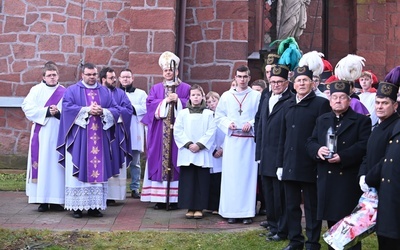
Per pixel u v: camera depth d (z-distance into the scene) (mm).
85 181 9148
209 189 9414
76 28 13359
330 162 6609
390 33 15383
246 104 9273
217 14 13383
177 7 13219
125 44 13414
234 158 9094
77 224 8773
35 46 13281
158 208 10047
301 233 7234
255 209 9148
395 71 6262
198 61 13406
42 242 7578
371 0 15211
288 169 7070
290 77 8312
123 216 9406
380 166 6059
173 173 10008
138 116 11125
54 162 9531
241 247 7480
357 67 6953
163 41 12570
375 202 6180
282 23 14398
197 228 8656
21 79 13250
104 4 13406
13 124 13250
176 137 9328
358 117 6691
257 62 14547
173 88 10250
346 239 6145
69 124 9242
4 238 7660
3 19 13289
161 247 7480
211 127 9320
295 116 7156
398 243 6250
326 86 8000
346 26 15719
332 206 6617
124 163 10156
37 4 13297
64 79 13297
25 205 10062
